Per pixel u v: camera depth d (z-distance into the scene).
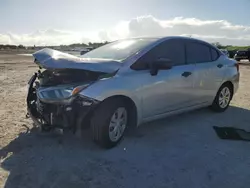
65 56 4.03
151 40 4.63
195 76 5.07
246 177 3.25
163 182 3.10
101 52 4.75
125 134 4.50
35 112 4.21
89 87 3.59
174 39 4.87
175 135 4.55
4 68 16.25
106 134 3.75
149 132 4.66
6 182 3.00
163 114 4.61
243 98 7.76
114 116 3.88
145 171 3.33
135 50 4.33
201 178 3.20
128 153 3.80
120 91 3.78
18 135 4.36
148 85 4.16
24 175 3.16
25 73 13.56
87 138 4.23
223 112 6.10
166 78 4.45
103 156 3.69
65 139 4.21
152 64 4.25
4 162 3.45
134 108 4.09
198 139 4.40
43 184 2.99
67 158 3.60
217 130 4.85
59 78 3.94
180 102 4.86
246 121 5.45
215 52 5.86
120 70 3.92
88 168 3.36
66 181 3.06
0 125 4.80
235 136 4.57
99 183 3.05
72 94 3.55
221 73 5.79
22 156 3.62
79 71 3.81
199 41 5.46
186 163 3.56
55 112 3.73
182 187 3.01
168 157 3.71
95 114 3.70
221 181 3.15
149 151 3.89
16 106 6.19
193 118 5.56
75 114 3.59
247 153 3.91
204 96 5.45
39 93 3.95
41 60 3.99
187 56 5.07
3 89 8.44
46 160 3.53
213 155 3.81
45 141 4.13
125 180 3.12
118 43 4.98
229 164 3.56
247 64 23.20
